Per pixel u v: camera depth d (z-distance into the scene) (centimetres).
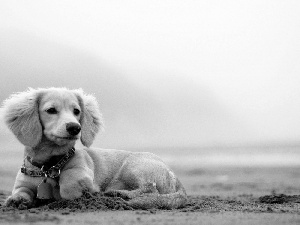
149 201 149
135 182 158
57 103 153
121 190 152
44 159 152
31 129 152
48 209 143
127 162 162
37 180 151
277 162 598
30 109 153
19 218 126
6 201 150
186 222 125
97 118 166
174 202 152
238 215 136
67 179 148
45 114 152
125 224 121
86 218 128
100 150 166
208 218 131
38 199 153
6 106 157
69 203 145
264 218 131
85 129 161
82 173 150
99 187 159
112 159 164
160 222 124
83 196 148
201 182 315
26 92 159
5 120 156
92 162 160
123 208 143
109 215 133
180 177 370
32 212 138
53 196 153
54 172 151
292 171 432
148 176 158
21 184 151
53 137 149
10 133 157
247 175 387
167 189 161
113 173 162
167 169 164
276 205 164
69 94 158
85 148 165
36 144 150
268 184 291
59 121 150
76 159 154
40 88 161
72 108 156
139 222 124
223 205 163
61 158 152
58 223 121
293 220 128
